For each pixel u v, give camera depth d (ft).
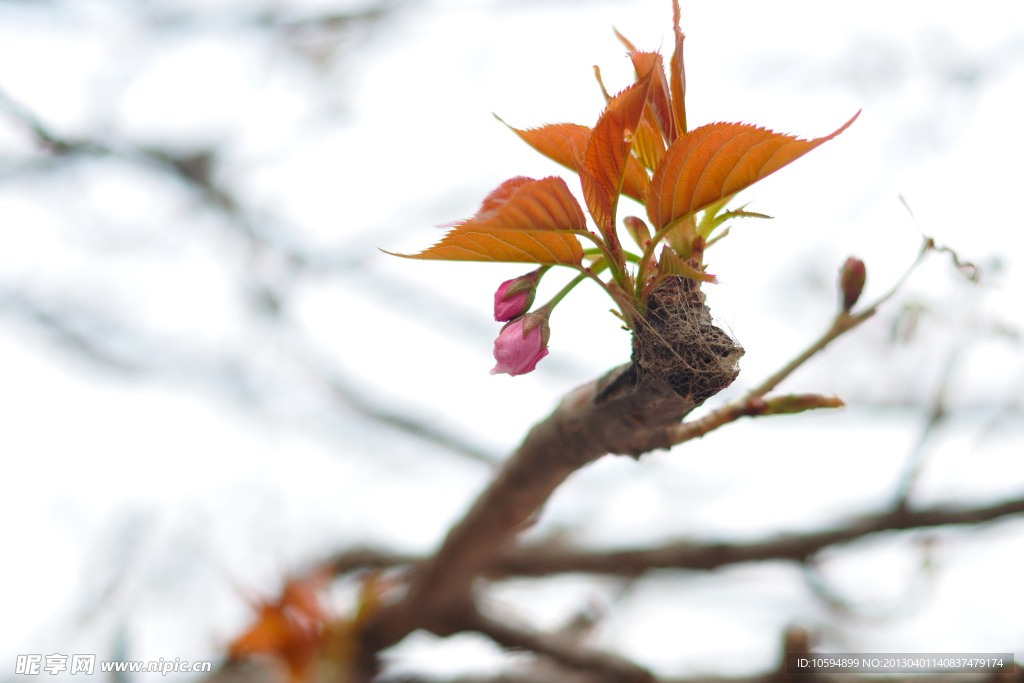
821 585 3.68
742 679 2.83
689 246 1.90
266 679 3.14
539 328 1.90
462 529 2.22
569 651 2.89
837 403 1.96
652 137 1.92
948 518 3.19
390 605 2.86
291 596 3.02
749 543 3.47
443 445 5.21
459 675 3.20
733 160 1.84
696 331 1.89
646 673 2.90
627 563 3.63
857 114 1.80
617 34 1.94
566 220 1.86
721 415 1.97
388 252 1.87
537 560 3.70
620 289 1.89
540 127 1.93
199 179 5.20
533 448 2.02
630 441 1.97
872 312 1.99
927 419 3.09
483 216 1.84
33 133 4.26
